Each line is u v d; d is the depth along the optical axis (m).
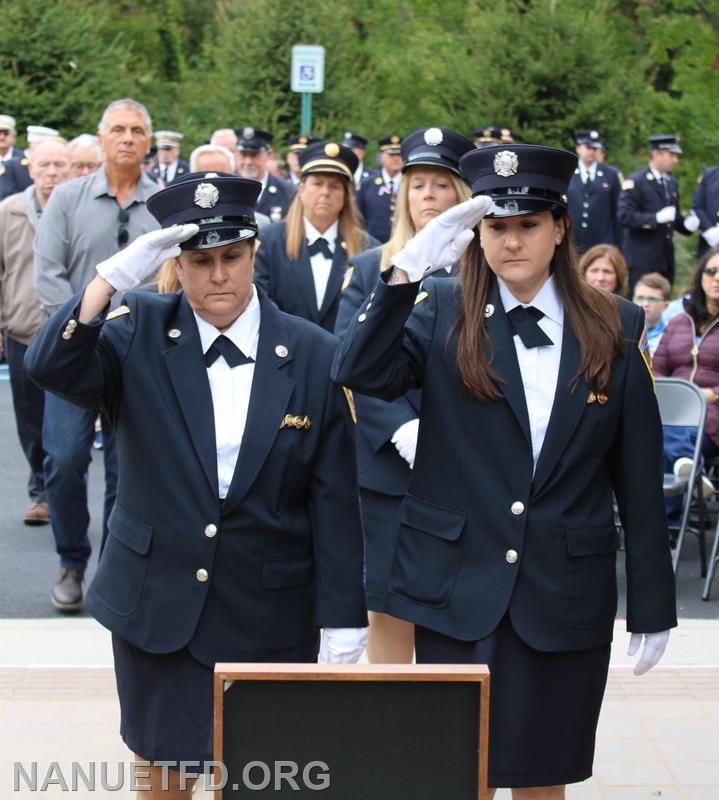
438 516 3.78
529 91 21.97
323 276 7.48
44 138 8.68
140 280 3.50
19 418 8.56
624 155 22.28
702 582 7.79
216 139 14.77
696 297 8.59
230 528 3.62
